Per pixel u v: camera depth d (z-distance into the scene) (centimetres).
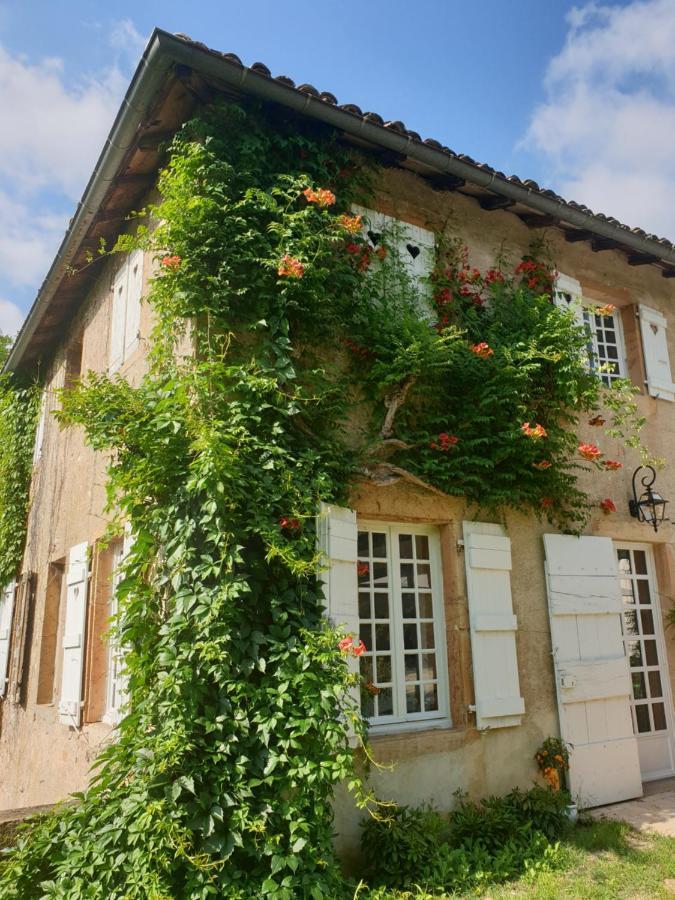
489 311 607
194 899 310
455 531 529
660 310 784
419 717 496
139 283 594
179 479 406
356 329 512
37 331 864
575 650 562
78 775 564
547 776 506
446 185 623
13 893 343
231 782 344
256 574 390
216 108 479
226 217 455
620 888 382
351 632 435
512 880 399
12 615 891
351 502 481
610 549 612
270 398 438
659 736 638
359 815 421
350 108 510
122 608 432
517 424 527
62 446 779
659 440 713
